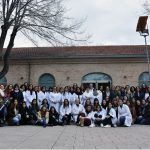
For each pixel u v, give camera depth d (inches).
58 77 1160.8
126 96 700.0
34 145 370.0
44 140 415.5
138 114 708.7
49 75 1170.0
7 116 646.5
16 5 952.3
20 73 1175.6
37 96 701.9
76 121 679.1
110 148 347.9
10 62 1176.2
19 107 661.9
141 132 522.3
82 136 464.1
